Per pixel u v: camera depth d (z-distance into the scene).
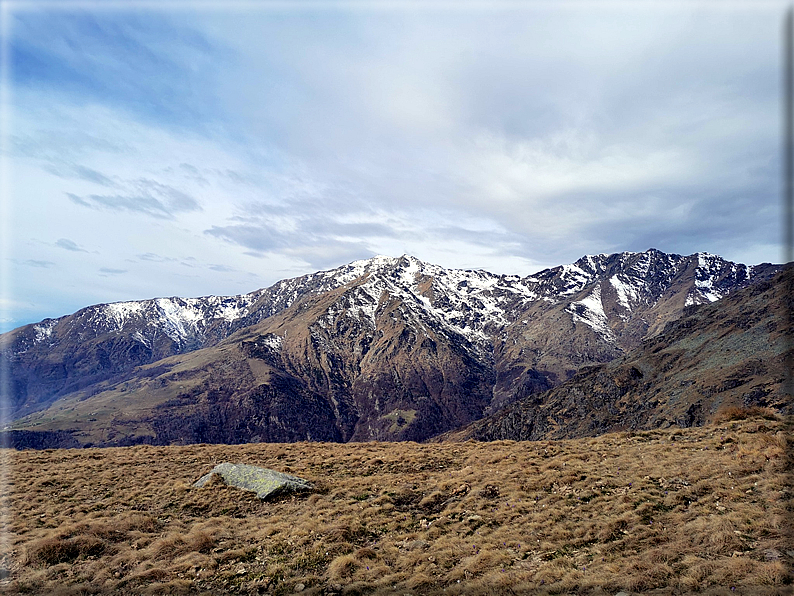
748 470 18.67
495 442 35.50
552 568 14.17
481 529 18.23
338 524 19.53
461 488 23.31
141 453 36.34
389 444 39.53
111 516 22.02
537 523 17.80
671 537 14.67
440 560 15.98
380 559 16.56
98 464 32.09
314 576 15.42
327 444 40.72
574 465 24.84
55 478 28.34
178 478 28.58
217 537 19.22
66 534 19.02
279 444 41.25
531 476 23.72
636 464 23.30
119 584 15.64
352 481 26.44
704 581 11.66
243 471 26.88
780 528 13.34
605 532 15.90
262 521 21.02
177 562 16.97
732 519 14.54
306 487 25.33
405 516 20.73
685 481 19.48
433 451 33.84
